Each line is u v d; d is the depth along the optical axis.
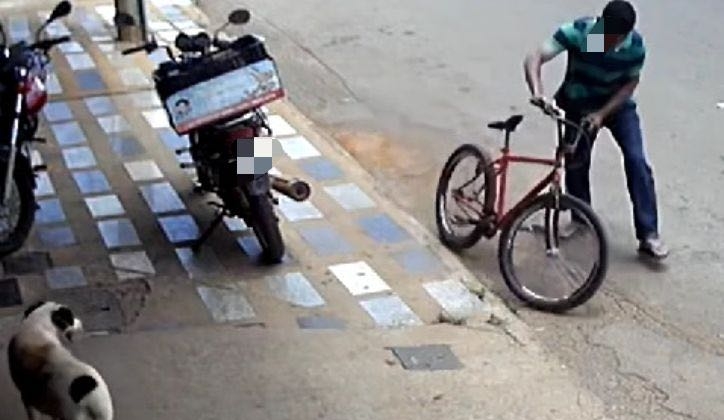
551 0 12.19
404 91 9.71
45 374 4.61
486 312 6.33
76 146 8.20
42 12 11.19
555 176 6.46
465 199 6.97
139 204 7.39
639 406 5.57
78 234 7.00
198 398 5.25
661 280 6.85
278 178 6.94
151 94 9.17
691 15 11.60
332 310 6.27
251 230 7.07
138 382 5.37
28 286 6.39
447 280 6.66
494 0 12.22
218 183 6.70
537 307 6.46
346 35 11.08
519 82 9.89
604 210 7.70
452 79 9.96
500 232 6.76
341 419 5.14
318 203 7.56
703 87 9.73
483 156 6.87
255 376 5.48
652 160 8.40
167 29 10.96
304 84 9.81
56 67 9.67
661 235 7.35
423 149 8.62
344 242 7.06
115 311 6.17
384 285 6.57
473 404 5.34
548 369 5.75
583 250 6.40
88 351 5.64
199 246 6.88
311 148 8.45
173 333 5.89
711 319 6.45
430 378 5.55
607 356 6.03
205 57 6.54
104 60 9.88
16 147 6.56
